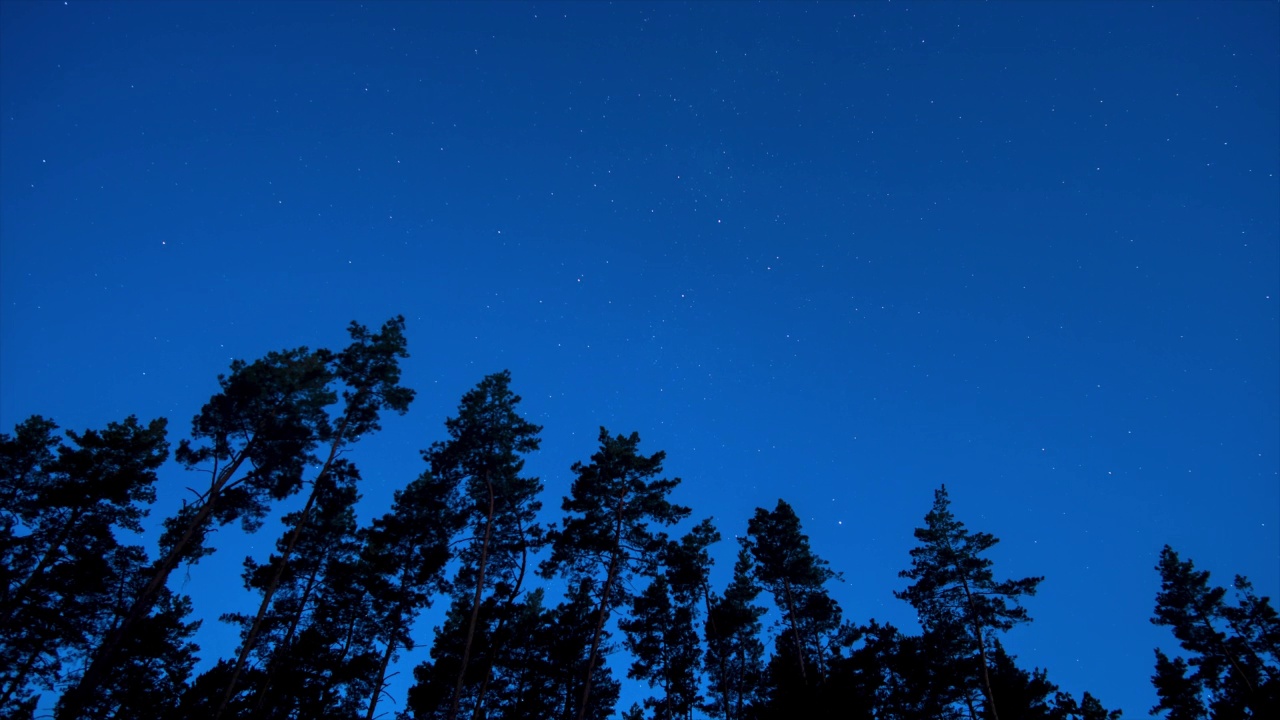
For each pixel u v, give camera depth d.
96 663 21.50
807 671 26.91
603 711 30.55
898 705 25.70
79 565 23.83
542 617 29.92
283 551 25.12
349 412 26.81
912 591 29.08
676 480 28.20
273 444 24.89
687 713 29.53
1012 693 25.88
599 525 27.19
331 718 23.97
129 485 25.84
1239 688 29.41
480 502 27.30
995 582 28.20
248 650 22.95
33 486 26.44
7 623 22.75
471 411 27.50
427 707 25.25
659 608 30.50
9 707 22.64
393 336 28.42
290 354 26.58
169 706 22.19
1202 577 33.09
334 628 26.77
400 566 27.23
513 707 27.12
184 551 24.41
